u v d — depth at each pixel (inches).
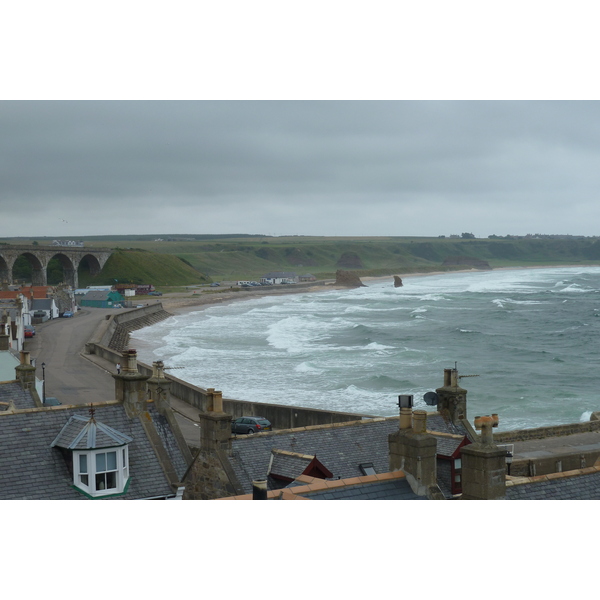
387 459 1078.4
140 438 984.9
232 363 3762.3
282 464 984.3
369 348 4313.5
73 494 877.2
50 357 3700.8
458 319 6387.8
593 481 834.2
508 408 2832.2
